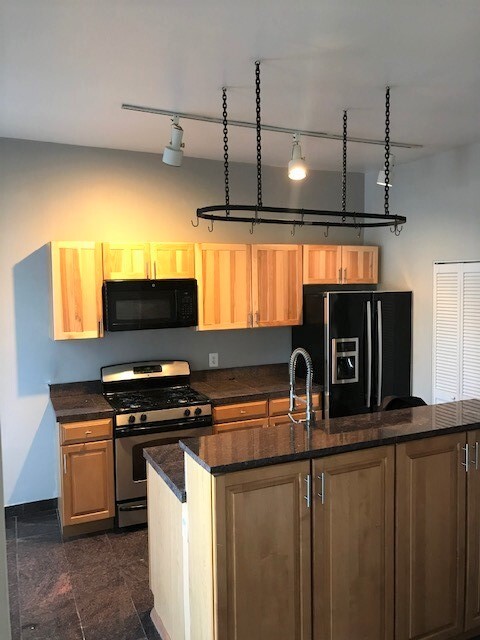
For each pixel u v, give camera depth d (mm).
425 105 3166
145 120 3414
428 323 4625
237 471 1924
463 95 3000
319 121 3471
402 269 4891
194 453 2021
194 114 3295
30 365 4008
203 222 4559
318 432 2305
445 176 4383
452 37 2277
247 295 4383
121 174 4223
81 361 4160
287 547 2037
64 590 3061
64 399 3980
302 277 4633
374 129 3674
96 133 3725
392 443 2236
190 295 4090
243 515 1946
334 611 2150
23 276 3955
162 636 2615
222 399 4012
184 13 2055
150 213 4344
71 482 3578
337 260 4812
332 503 2123
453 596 2438
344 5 2000
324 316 4395
